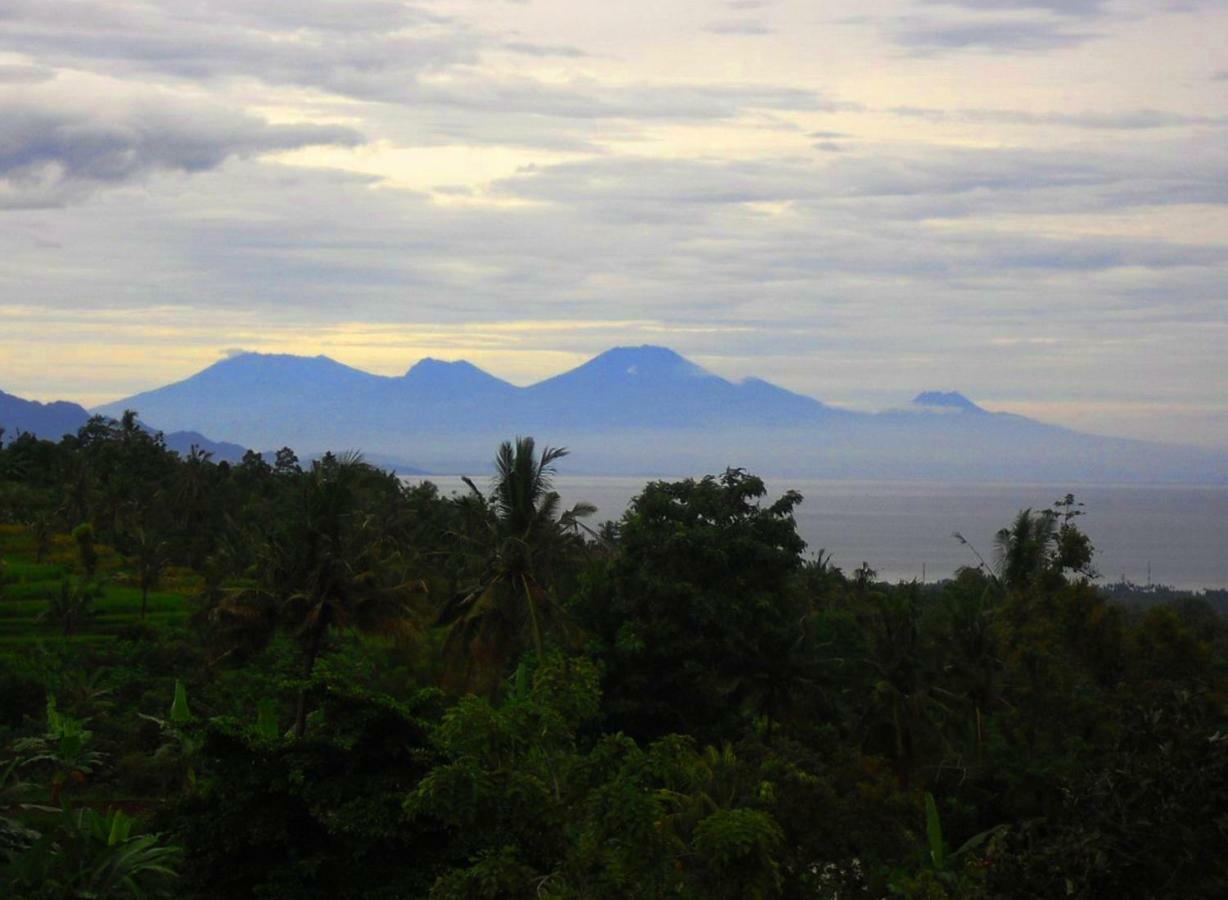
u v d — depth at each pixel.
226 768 17.34
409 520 72.62
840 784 28.11
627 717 35.00
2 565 68.69
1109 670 35.34
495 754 13.12
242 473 113.44
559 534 36.25
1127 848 10.97
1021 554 44.66
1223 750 11.26
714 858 12.06
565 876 12.18
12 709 44.88
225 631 38.25
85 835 19.95
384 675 43.28
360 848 16.38
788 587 37.41
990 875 11.57
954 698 36.72
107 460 111.50
